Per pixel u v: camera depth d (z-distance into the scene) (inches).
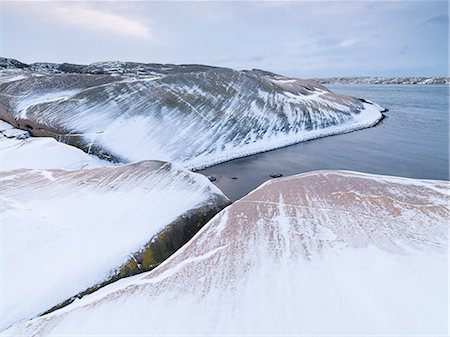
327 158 970.1
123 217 415.5
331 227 353.4
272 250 319.0
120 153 898.1
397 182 462.9
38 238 364.2
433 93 3440.0
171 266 314.2
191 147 979.9
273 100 1391.5
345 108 1626.5
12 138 953.5
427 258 287.1
